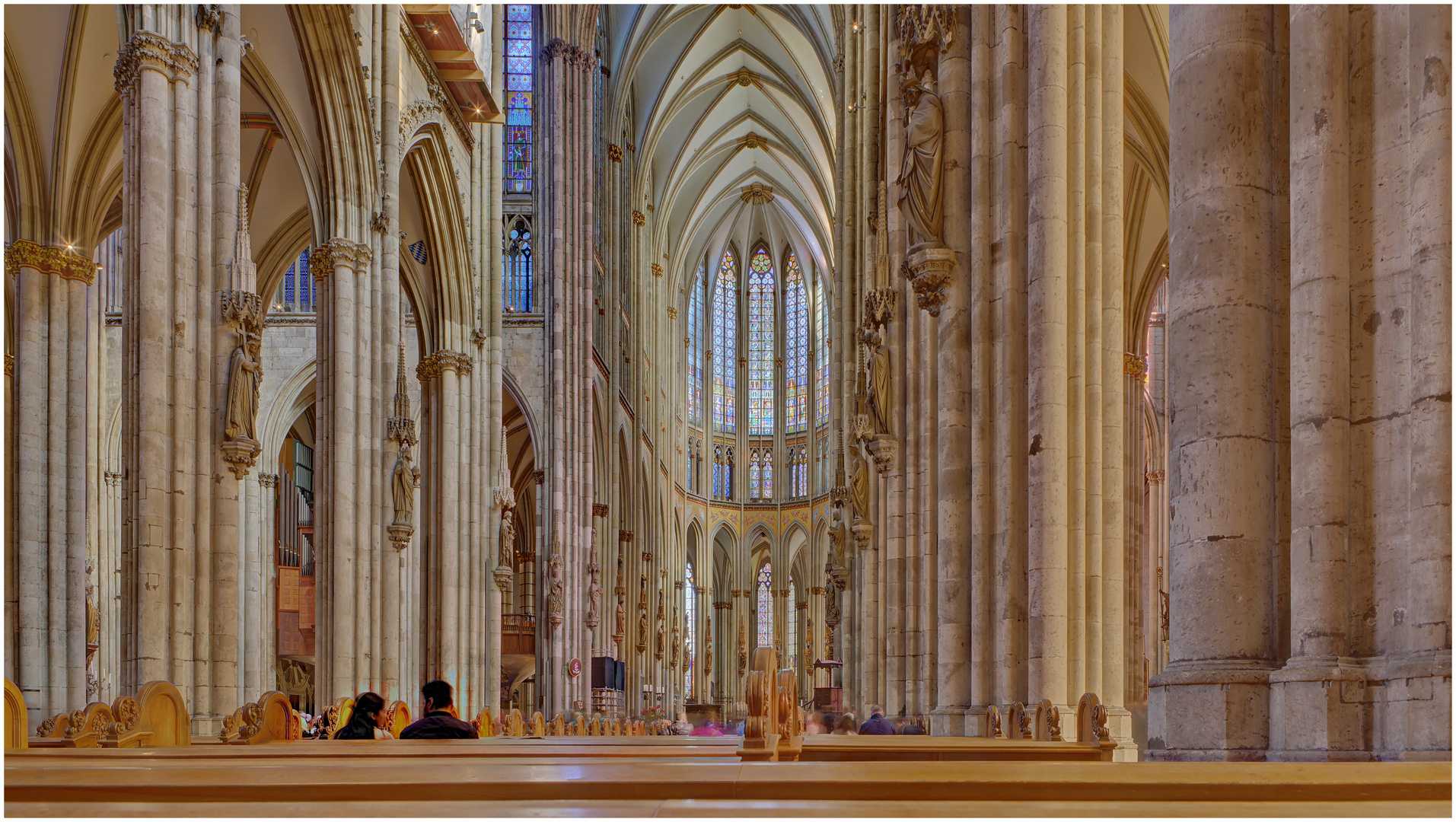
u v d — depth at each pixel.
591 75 45.03
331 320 23.70
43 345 23.53
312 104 23.61
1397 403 5.63
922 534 16.17
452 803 2.96
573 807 2.83
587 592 43.00
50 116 23.44
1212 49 6.56
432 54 28.53
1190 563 6.34
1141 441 28.31
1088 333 12.31
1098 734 7.74
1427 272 5.42
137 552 15.73
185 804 2.89
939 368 12.98
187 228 16.62
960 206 13.00
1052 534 11.59
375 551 23.69
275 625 40.31
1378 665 5.53
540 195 43.78
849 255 33.84
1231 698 5.93
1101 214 12.56
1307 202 5.95
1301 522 5.84
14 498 22.67
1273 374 6.37
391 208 24.91
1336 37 5.94
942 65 13.25
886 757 7.71
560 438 42.28
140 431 15.91
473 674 31.00
